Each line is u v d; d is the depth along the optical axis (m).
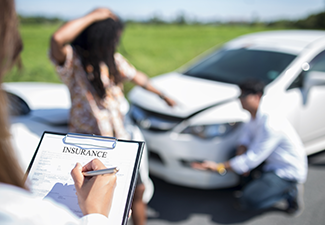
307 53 3.10
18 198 0.44
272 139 2.20
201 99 2.70
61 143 0.89
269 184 2.24
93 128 1.63
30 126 1.87
